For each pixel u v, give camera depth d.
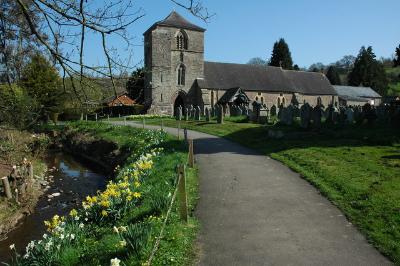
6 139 18.23
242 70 61.34
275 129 21.30
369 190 9.29
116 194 8.39
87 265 5.97
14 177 14.87
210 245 6.74
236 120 30.89
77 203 14.49
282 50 88.19
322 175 11.16
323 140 17.59
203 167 13.52
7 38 7.08
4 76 8.33
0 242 10.74
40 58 8.00
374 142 16.23
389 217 7.51
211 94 55.75
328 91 66.69
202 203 9.19
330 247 6.51
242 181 11.20
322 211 8.31
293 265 5.93
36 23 6.91
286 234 7.13
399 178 10.36
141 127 30.64
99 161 23.70
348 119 24.14
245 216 8.18
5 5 6.77
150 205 8.31
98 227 8.13
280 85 62.06
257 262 6.06
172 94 54.38
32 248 6.65
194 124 31.02
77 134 32.19
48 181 18.55
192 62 55.72
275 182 10.94
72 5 6.05
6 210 12.92
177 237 6.72
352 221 7.62
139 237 6.24
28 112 10.91
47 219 12.66
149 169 11.93
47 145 27.91
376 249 6.38
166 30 53.81
